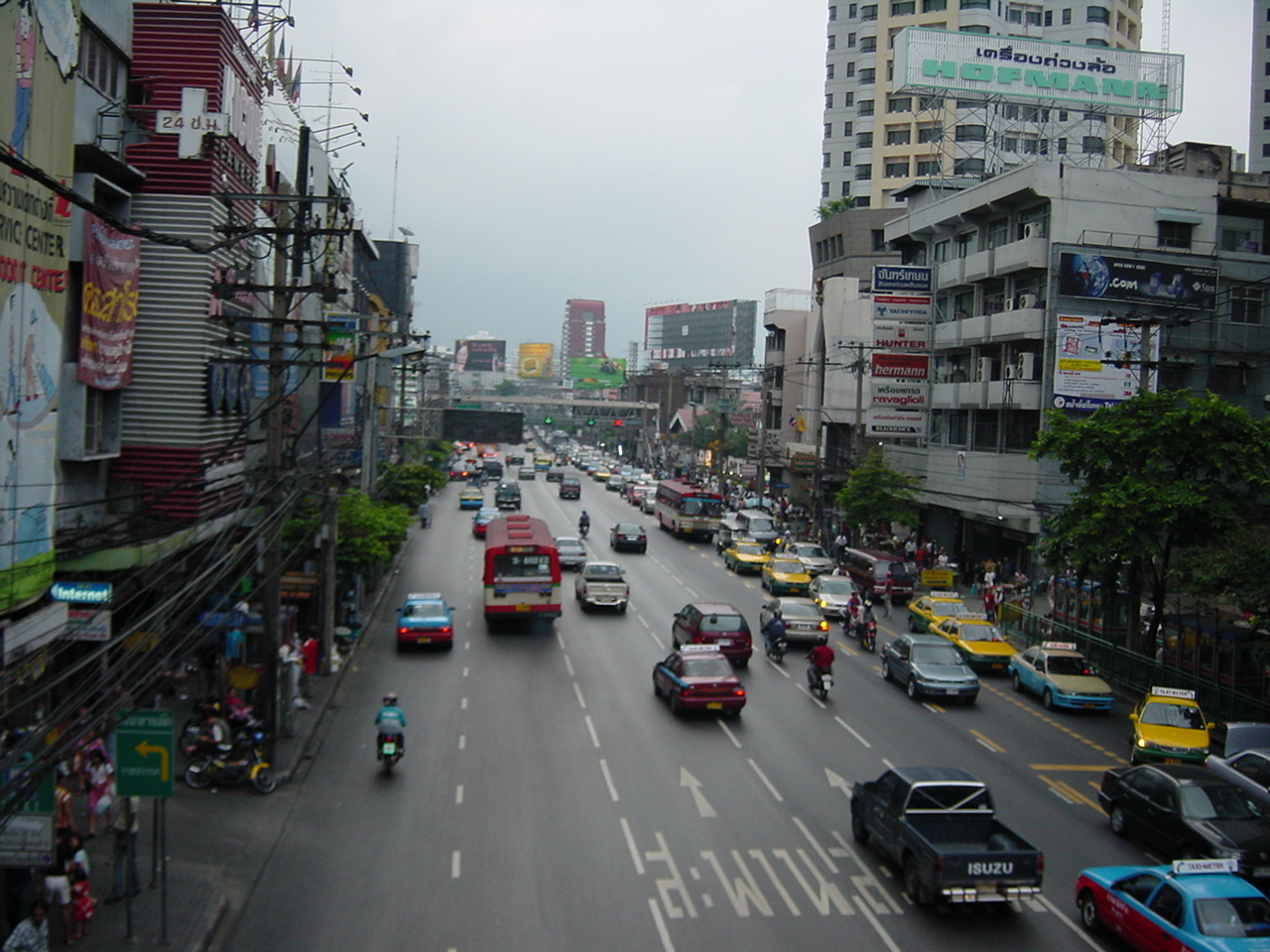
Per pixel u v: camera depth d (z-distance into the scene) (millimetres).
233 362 18875
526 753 22594
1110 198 46625
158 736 13523
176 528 20391
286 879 15922
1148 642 31375
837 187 104500
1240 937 12477
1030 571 47406
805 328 88000
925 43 56375
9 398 15609
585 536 63438
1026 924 14758
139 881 15367
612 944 13891
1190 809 17078
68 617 17531
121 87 23781
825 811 19297
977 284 52219
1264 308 46219
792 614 35781
